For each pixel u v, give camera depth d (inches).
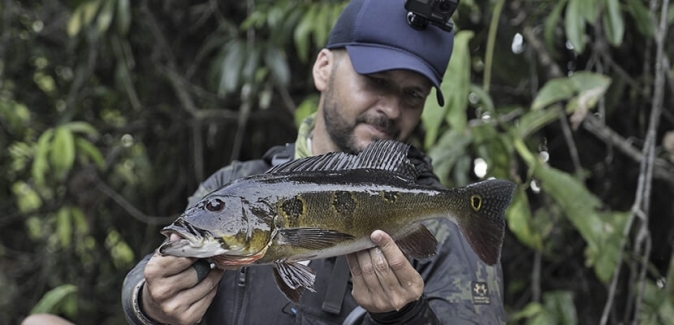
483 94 105.6
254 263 58.3
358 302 64.3
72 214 157.8
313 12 119.7
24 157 171.0
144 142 168.4
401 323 64.2
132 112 164.2
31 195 183.2
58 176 132.0
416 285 61.9
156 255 60.9
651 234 135.6
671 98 129.3
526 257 138.2
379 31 74.7
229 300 73.6
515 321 133.1
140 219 161.9
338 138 77.0
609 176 135.7
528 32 121.9
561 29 125.8
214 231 55.6
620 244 105.0
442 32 76.6
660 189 134.8
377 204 61.5
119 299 180.1
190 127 161.0
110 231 178.1
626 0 113.6
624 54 131.3
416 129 130.3
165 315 62.7
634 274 113.5
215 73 136.5
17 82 171.8
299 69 147.3
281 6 123.3
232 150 160.1
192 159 163.6
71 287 127.8
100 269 181.9
